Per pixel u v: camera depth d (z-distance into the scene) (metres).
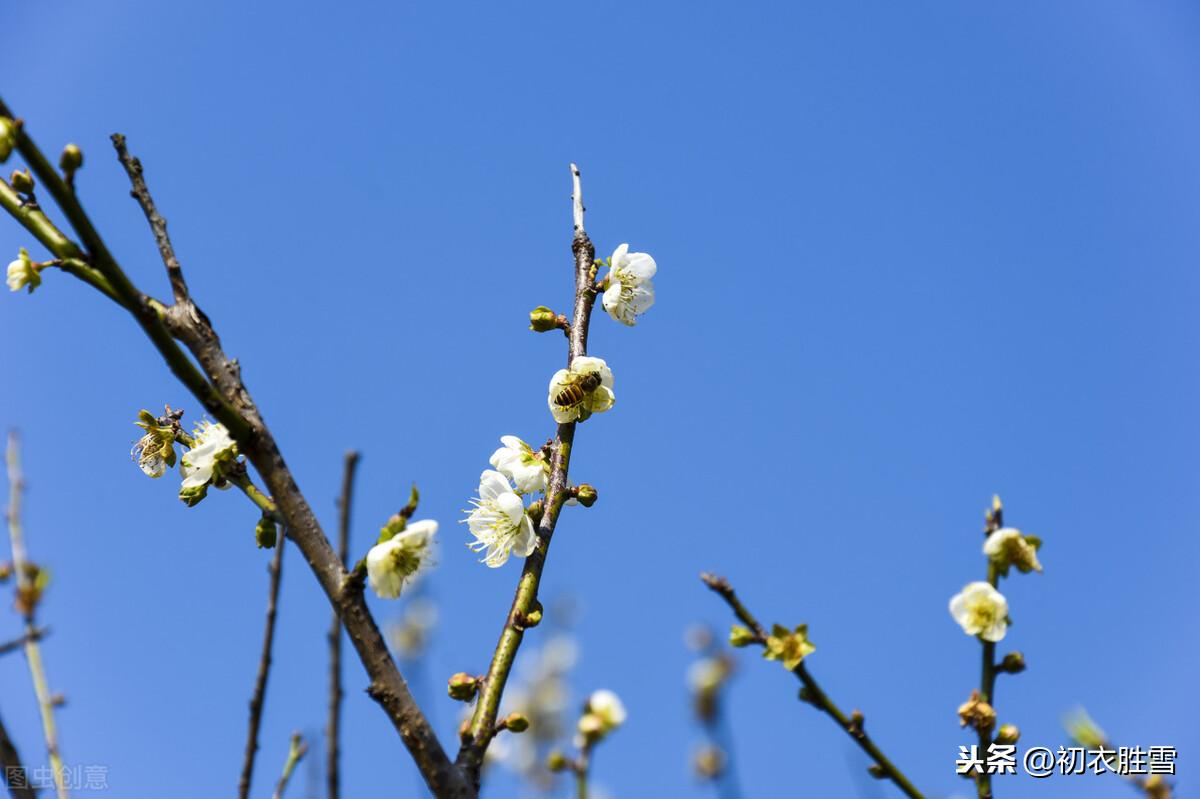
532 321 0.76
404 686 0.63
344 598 0.64
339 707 0.63
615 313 0.76
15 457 0.70
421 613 0.72
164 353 0.63
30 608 0.68
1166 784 0.66
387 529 0.66
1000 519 0.69
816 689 0.67
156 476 0.71
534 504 0.71
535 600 0.69
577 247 0.77
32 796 0.64
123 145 0.66
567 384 0.73
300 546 0.64
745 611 0.68
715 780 0.73
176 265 0.66
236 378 0.65
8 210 0.66
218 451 0.69
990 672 0.68
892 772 0.67
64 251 0.65
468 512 0.71
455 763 0.64
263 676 0.65
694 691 0.75
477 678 0.67
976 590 0.69
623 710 0.81
